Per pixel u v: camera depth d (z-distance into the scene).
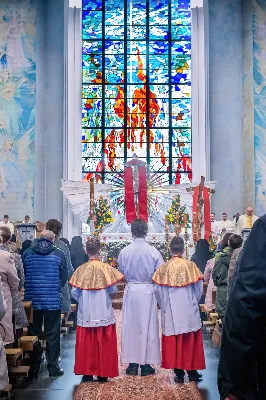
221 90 20.80
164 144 20.67
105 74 21.00
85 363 6.22
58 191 20.22
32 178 19.36
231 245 7.16
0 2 19.95
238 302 1.76
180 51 21.12
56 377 6.50
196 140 20.41
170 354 6.19
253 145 19.91
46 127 20.45
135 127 20.73
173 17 21.30
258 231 1.84
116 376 6.24
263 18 20.34
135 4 21.33
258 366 1.85
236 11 21.03
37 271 6.51
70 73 20.44
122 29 21.22
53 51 20.70
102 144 20.61
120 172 20.44
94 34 21.16
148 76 21.05
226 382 1.80
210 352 7.98
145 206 16.36
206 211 15.49
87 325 6.18
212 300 8.73
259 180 19.77
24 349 6.13
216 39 20.95
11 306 5.61
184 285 6.23
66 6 20.53
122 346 6.59
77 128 20.36
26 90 19.69
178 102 20.91
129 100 20.89
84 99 20.81
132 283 6.64
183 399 5.55
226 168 20.55
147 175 17.72
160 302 6.33
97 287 6.19
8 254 5.64
